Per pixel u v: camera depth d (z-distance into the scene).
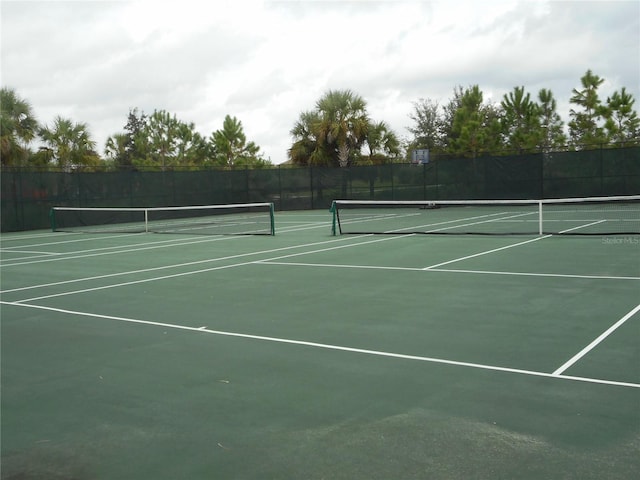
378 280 9.59
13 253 15.45
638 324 6.34
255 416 4.17
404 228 19.45
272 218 18.22
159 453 3.66
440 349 5.65
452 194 30.50
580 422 3.88
